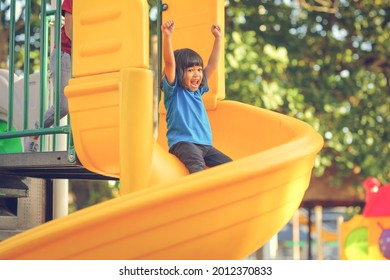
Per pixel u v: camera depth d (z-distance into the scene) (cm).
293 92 1534
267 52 1516
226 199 552
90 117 615
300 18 1664
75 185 1970
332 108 1614
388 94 1702
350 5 1695
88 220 519
